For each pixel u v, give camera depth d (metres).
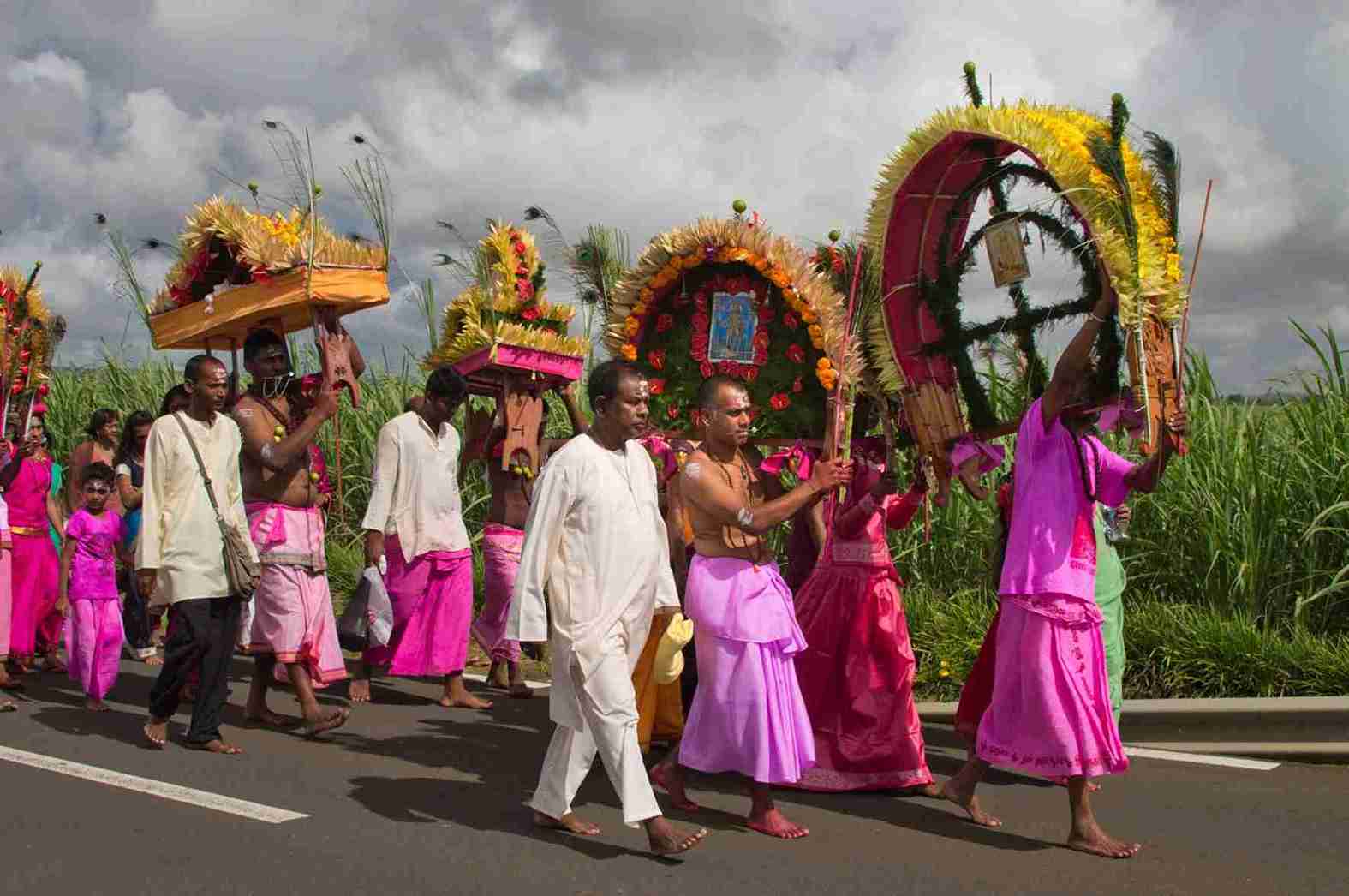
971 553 8.95
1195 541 8.13
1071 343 4.86
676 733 6.36
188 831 4.86
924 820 5.24
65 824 4.92
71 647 7.30
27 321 7.92
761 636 4.93
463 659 7.61
